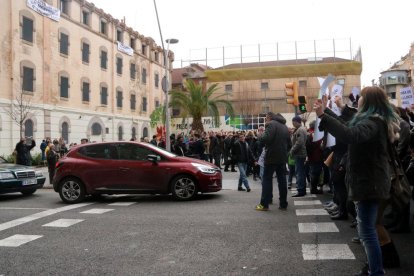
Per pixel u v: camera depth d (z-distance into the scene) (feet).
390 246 15.69
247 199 35.32
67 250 19.98
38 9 96.68
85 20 118.73
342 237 20.79
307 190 39.83
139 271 16.52
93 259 18.37
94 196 40.81
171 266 17.02
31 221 27.48
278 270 16.05
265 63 146.20
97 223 26.27
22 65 91.66
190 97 110.01
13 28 89.35
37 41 96.89
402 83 204.85
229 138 66.44
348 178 13.51
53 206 34.55
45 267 17.40
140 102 150.41
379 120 12.94
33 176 41.83
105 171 35.86
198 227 24.21
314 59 130.72
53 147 53.88
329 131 12.74
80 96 113.91
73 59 110.83
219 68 146.41
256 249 19.12
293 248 19.07
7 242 21.80
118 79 134.51
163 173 35.45
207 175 35.35
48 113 99.71
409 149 22.22
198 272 16.16
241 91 158.51
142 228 24.41
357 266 16.20
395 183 14.25
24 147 56.75
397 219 21.25
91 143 37.45
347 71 123.03
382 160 13.02
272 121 28.81
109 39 129.08
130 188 35.68
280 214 27.45
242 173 41.45
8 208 33.68
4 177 38.58
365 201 13.16
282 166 29.01
